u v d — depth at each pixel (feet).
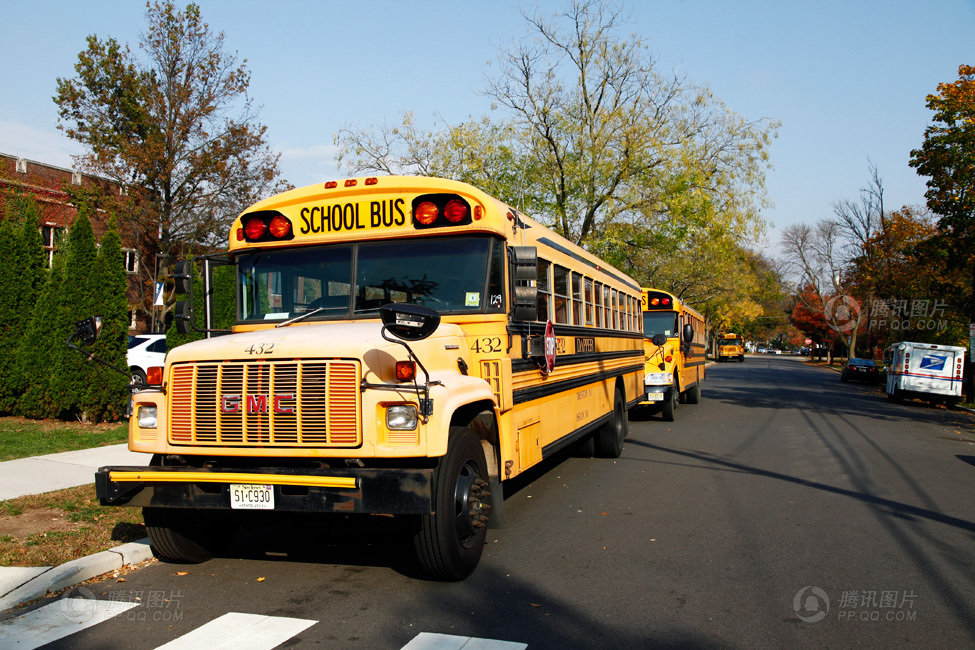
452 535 16.26
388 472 14.74
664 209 86.07
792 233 214.48
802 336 307.17
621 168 85.15
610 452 36.70
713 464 35.14
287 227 19.97
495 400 18.47
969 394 81.30
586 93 90.02
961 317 99.19
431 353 16.99
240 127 91.56
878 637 13.80
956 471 33.94
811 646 13.39
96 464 30.40
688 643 13.50
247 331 19.88
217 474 15.28
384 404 15.19
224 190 91.30
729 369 179.63
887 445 43.16
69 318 42.52
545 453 23.65
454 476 16.39
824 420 57.82
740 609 15.29
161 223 86.07
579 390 28.99
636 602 15.72
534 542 20.77
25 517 22.11
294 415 15.40
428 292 19.20
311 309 19.74
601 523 23.08
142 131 89.20
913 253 82.12
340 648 13.21
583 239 88.69
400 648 13.20
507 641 13.53
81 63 86.53
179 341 51.31
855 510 25.04
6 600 15.49
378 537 21.47
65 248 50.03
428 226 19.12
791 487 29.27
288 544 20.80
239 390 15.74
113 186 87.81
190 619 14.78
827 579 17.35
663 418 56.03
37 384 43.57
